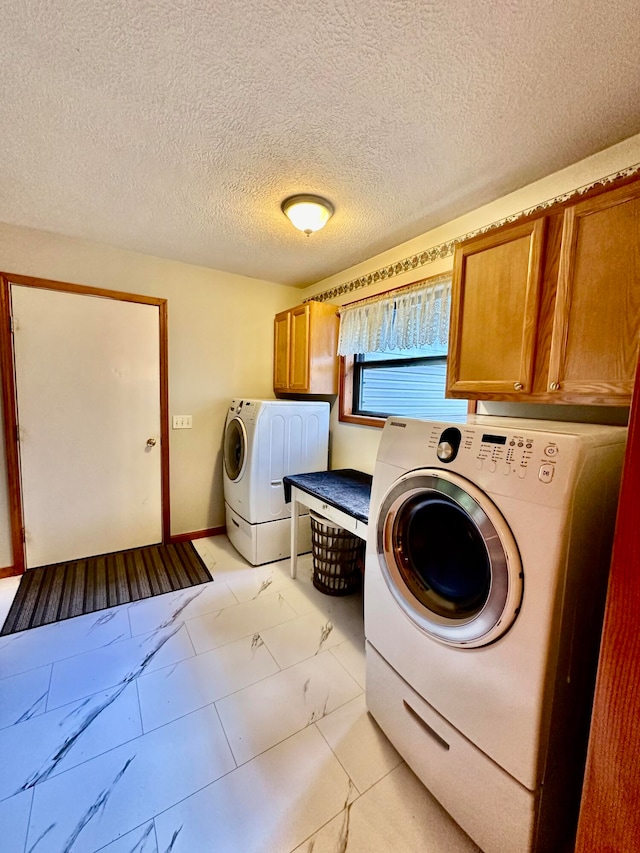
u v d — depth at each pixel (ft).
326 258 9.07
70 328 8.45
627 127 4.44
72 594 7.63
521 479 3.11
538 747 2.96
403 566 4.35
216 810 3.83
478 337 5.13
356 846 3.56
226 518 10.68
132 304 9.07
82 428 8.80
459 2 3.04
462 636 3.48
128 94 4.09
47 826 3.65
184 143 4.92
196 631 6.62
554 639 2.89
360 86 3.92
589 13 3.08
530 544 2.98
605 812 2.45
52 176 5.74
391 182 5.72
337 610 7.38
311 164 5.32
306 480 8.37
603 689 2.44
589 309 3.95
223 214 6.91
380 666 4.65
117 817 3.74
